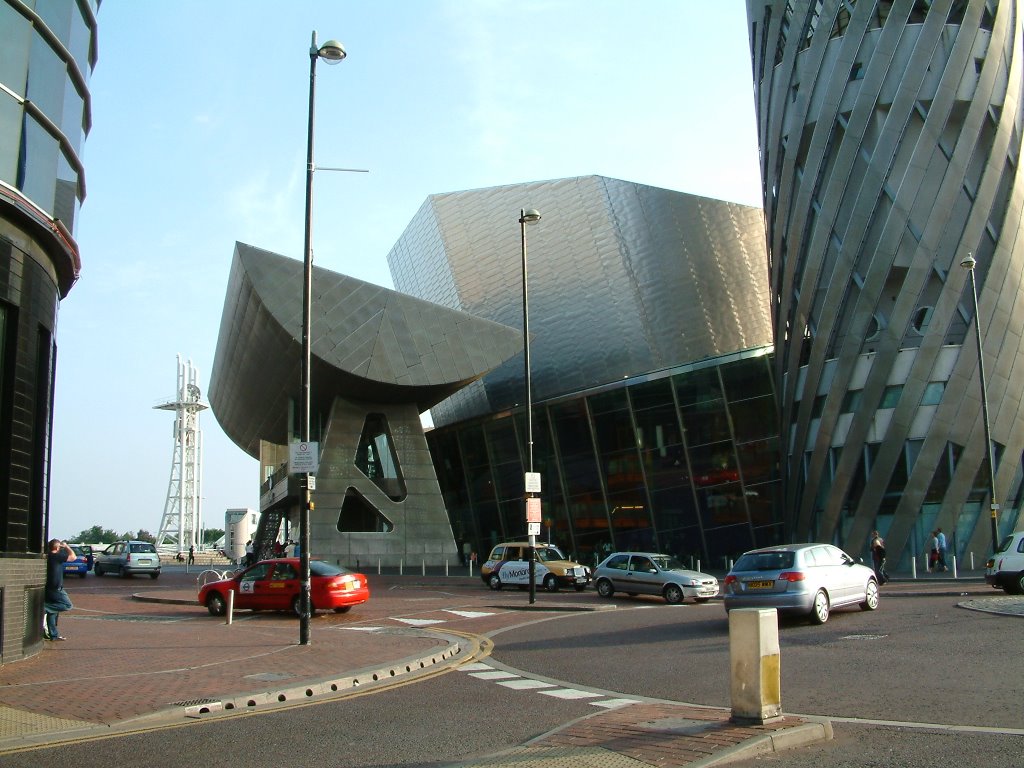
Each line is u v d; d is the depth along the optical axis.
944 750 7.57
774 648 8.52
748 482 47.53
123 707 10.20
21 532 14.22
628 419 50.22
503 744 8.41
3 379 13.93
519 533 54.06
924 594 24.11
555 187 52.84
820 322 40.94
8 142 13.61
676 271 51.06
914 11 40.09
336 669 13.11
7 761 7.97
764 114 47.09
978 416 37.06
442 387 47.81
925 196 38.56
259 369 51.97
